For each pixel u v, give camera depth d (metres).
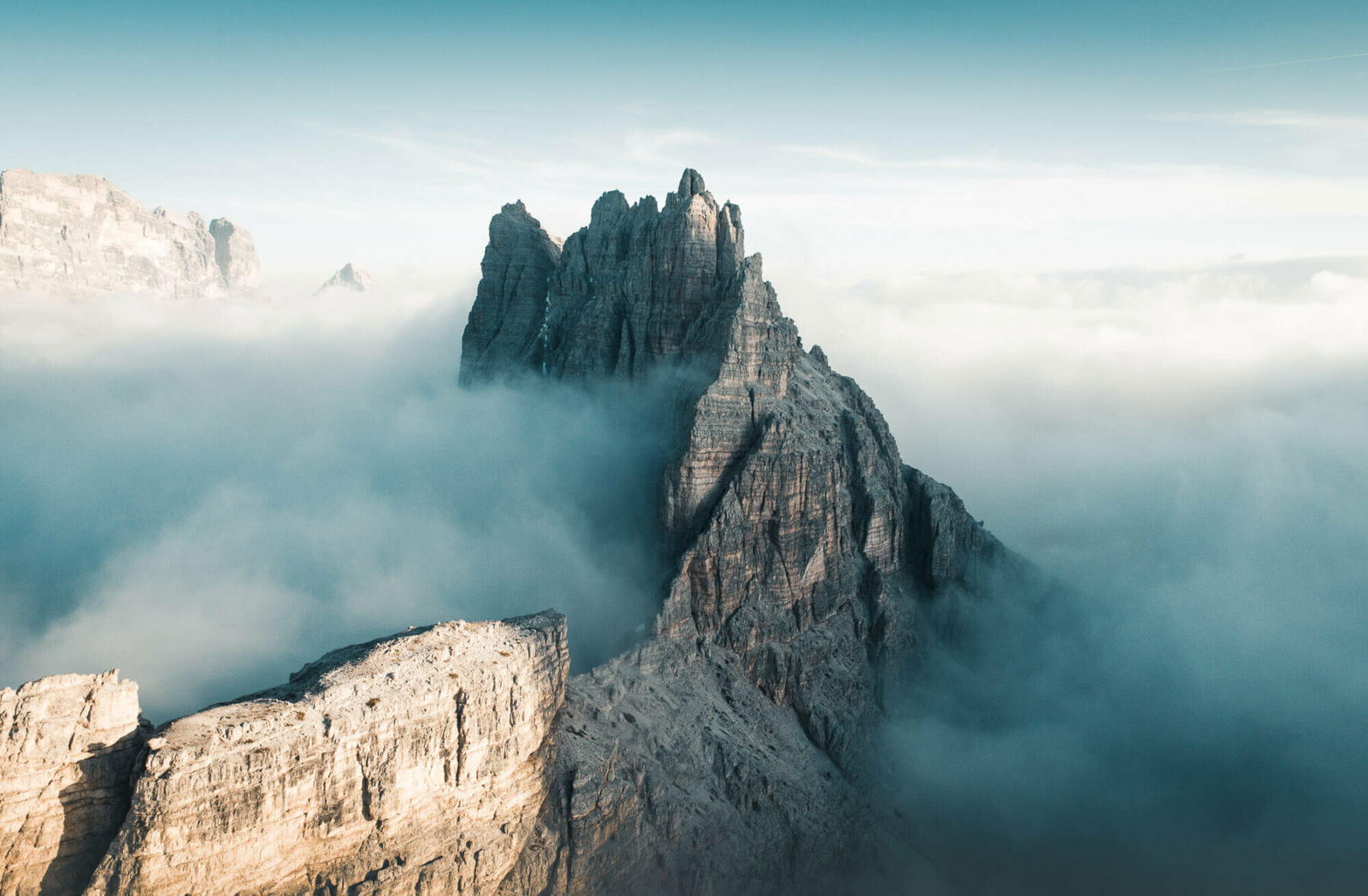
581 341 187.38
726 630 136.12
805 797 123.81
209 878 73.31
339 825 81.19
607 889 101.06
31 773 71.75
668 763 114.81
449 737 88.19
